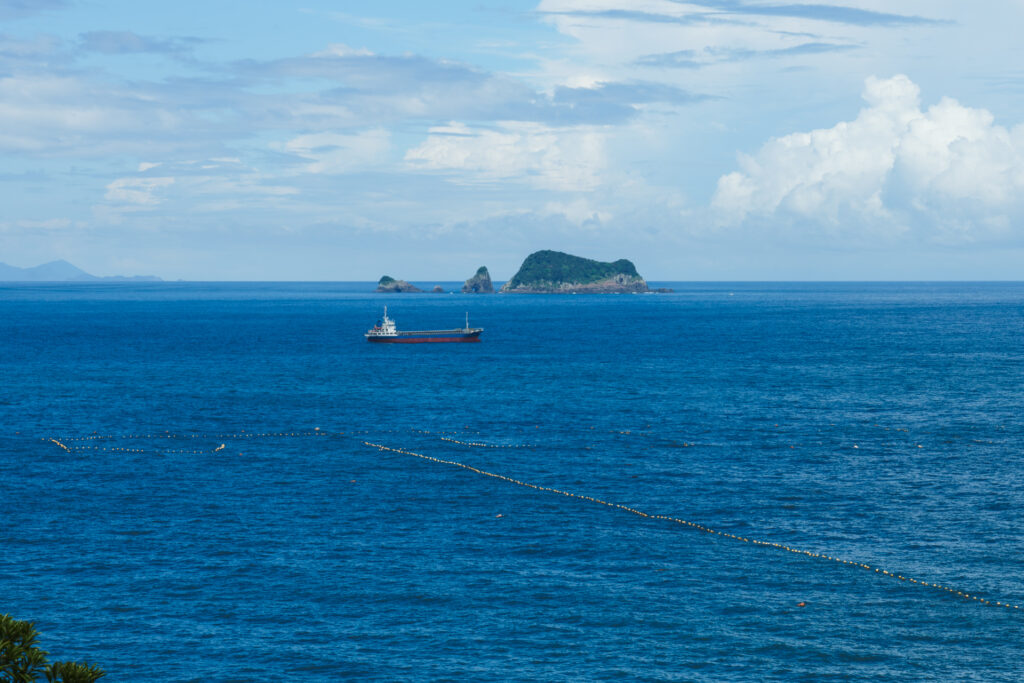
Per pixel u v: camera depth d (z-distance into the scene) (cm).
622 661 4944
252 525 7288
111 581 6019
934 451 10000
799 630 5300
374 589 5900
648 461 9662
